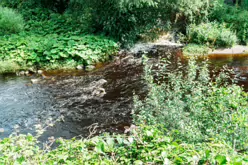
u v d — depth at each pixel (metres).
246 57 8.77
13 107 5.60
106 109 5.52
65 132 4.71
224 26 9.98
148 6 9.28
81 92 6.30
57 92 6.30
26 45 8.36
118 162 2.19
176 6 9.66
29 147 2.30
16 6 11.73
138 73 7.45
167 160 1.87
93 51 8.37
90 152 2.32
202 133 3.28
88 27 9.97
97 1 9.14
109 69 7.80
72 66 7.89
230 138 2.77
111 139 2.25
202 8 10.32
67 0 12.39
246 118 2.86
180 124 3.16
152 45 9.89
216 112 3.28
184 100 3.79
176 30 10.62
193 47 9.41
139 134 2.33
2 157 2.11
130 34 9.49
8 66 7.46
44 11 11.52
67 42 8.54
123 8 8.67
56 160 2.20
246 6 11.71
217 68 7.78
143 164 2.07
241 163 1.67
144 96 6.02
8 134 4.64
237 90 3.41
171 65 7.95
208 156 1.84
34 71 7.54
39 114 5.34
